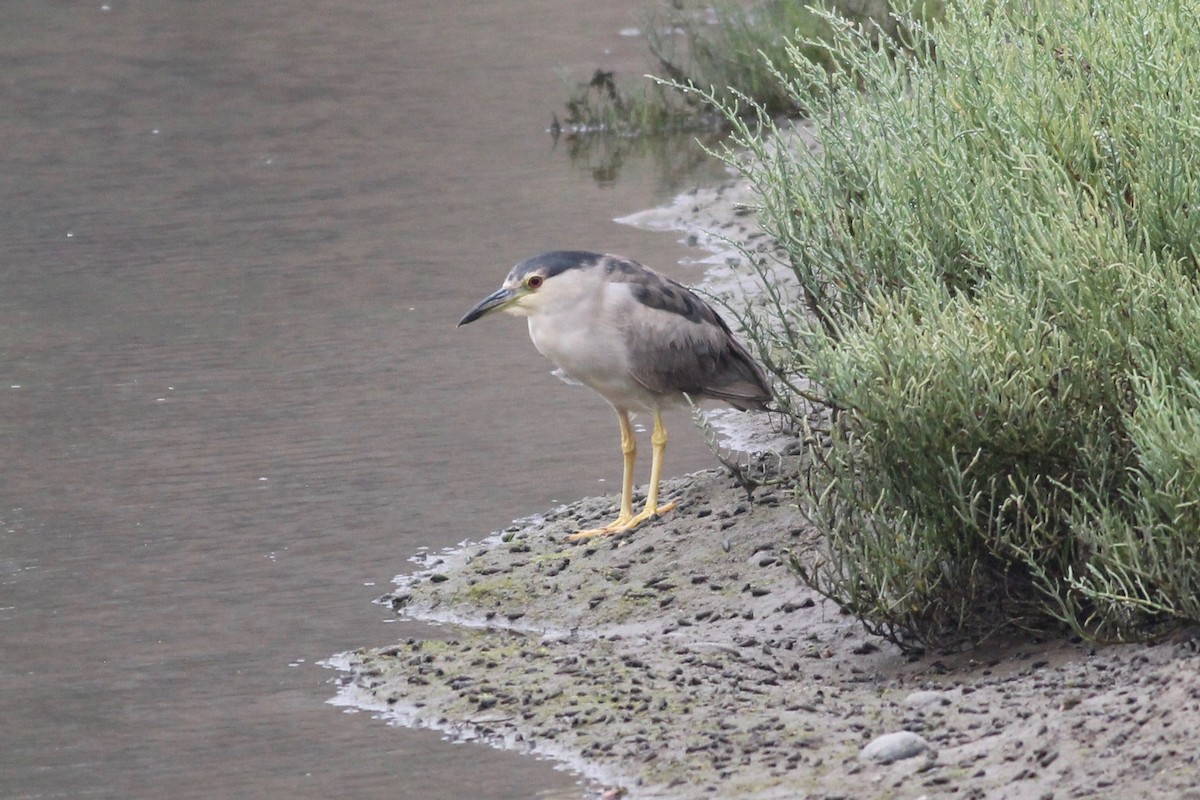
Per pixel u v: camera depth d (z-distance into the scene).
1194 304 10.06
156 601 12.43
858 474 10.95
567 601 12.12
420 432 15.84
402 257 21.80
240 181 25.95
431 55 34.75
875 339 10.53
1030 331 10.20
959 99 12.06
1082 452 10.10
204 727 10.50
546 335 13.05
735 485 13.45
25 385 17.50
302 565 13.02
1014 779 8.57
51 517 14.08
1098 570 10.14
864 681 10.47
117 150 27.94
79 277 21.42
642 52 33.19
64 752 10.23
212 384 17.39
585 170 25.97
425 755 9.98
